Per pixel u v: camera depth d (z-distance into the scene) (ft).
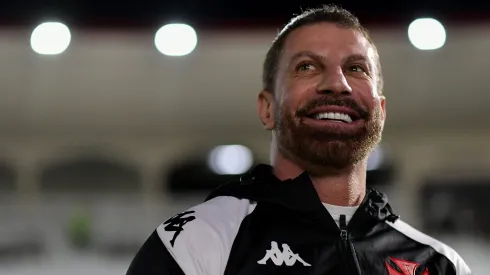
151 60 27.68
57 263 22.16
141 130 31.45
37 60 27.37
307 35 4.81
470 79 27.76
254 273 4.22
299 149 4.62
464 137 30.50
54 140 31.27
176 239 4.28
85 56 27.27
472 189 30.48
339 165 4.63
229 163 32.35
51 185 31.55
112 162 31.89
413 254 4.79
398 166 31.01
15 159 31.19
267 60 5.17
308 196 4.60
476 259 22.70
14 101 29.27
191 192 32.94
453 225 27.07
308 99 4.58
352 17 5.02
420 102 29.17
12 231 22.45
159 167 31.99
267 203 4.67
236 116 30.81
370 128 4.66
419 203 30.04
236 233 4.41
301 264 4.36
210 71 28.22
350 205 4.83
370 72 4.80
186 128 31.48
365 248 4.66
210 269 4.17
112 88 29.01
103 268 21.71
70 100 29.53
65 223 23.12
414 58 26.89
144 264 4.25
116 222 23.44
